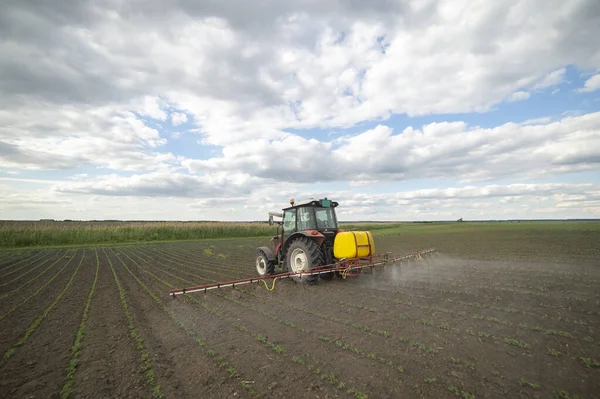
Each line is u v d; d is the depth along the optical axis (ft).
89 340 13.78
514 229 110.52
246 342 13.23
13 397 9.23
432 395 8.76
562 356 11.19
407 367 10.52
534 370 10.18
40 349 12.84
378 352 11.80
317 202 27.76
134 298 21.40
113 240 81.66
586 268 30.66
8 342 13.60
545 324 14.74
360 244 25.71
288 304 19.38
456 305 18.43
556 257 39.09
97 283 26.73
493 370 10.19
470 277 27.63
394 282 26.03
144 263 39.86
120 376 10.44
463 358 11.14
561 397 8.55
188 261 41.88
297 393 9.07
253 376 10.20
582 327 14.25
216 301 20.38
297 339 13.42
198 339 13.64
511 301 19.08
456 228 138.82
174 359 11.70
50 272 32.68
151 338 13.93
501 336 13.25
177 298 21.29
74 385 9.89
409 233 107.96
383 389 9.13
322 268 25.72
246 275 30.68
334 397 8.79
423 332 13.91
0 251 56.59
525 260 37.47
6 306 19.47
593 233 79.82
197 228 100.32
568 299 19.31
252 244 73.51
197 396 9.09
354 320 15.88
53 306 19.43
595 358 10.93
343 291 22.79
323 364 10.91
